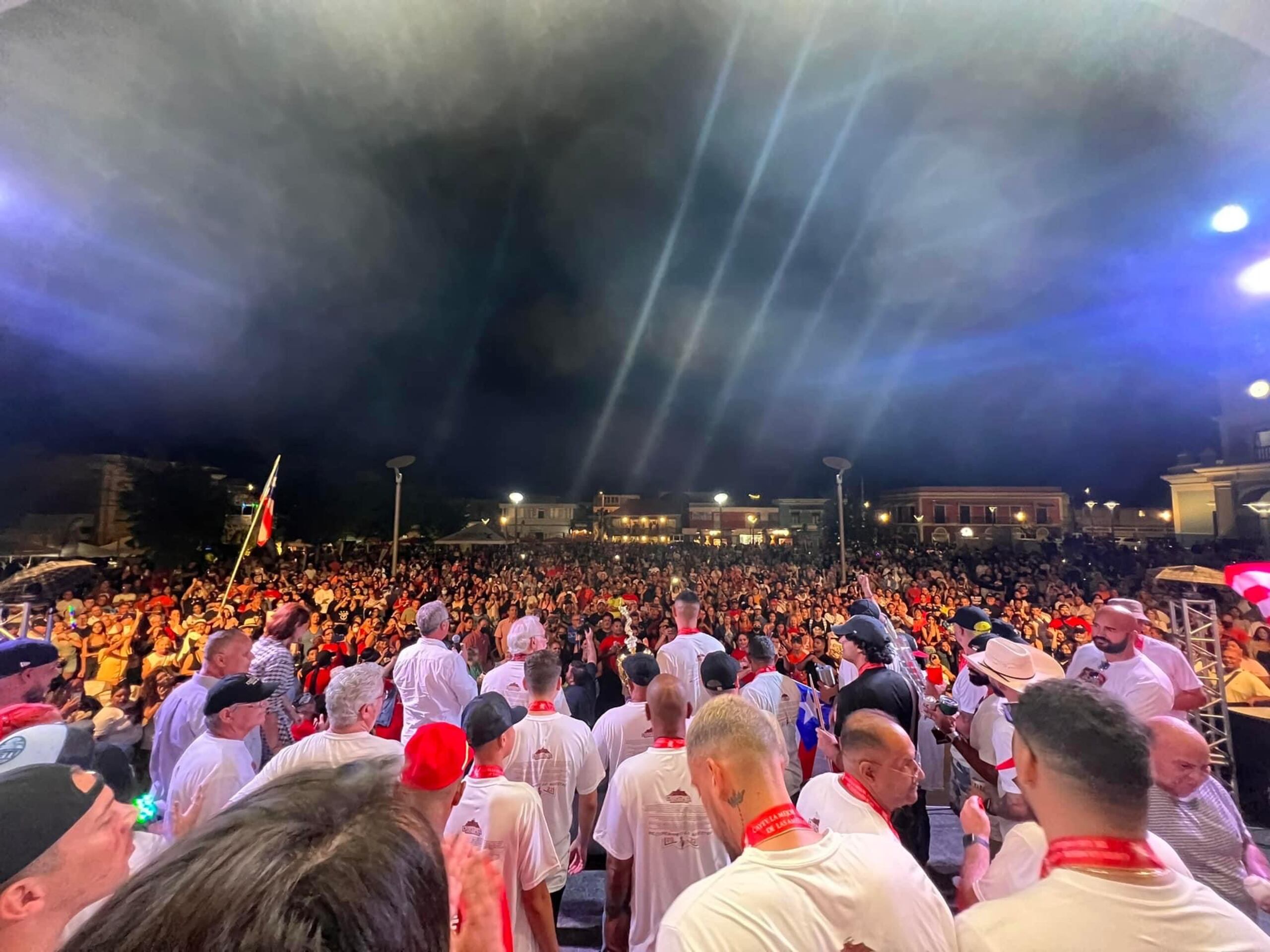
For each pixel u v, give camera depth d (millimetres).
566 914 3496
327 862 624
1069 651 10586
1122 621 3414
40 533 26359
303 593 14180
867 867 1281
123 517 28172
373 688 2646
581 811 3150
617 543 32562
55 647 3082
